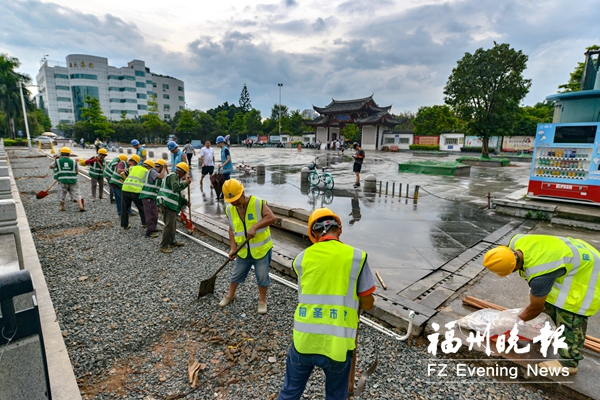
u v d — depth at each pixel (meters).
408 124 64.00
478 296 4.25
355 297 2.11
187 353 3.21
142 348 3.29
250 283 4.69
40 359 1.67
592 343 3.17
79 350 3.21
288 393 2.15
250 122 64.38
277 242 6.25
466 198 10.68
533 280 2.62
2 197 5.34
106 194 11.12
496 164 22.94
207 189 11.83
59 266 5.18
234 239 3.88
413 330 3.48
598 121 8.53
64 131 69.25
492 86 22.67
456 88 23.30
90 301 4.12
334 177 15.74
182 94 97.50
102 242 6.31
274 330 3.58
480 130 23.52
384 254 5.66
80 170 17.98
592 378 2.78
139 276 4.85
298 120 66.50
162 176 6.52
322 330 2.00
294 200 10.09
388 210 8.90
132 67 83.81
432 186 13.25
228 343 3.37
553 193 8.72
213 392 2.73
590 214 7.55
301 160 25.59
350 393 2.43
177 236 6.75
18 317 1.56
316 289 2.09
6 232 4.13
